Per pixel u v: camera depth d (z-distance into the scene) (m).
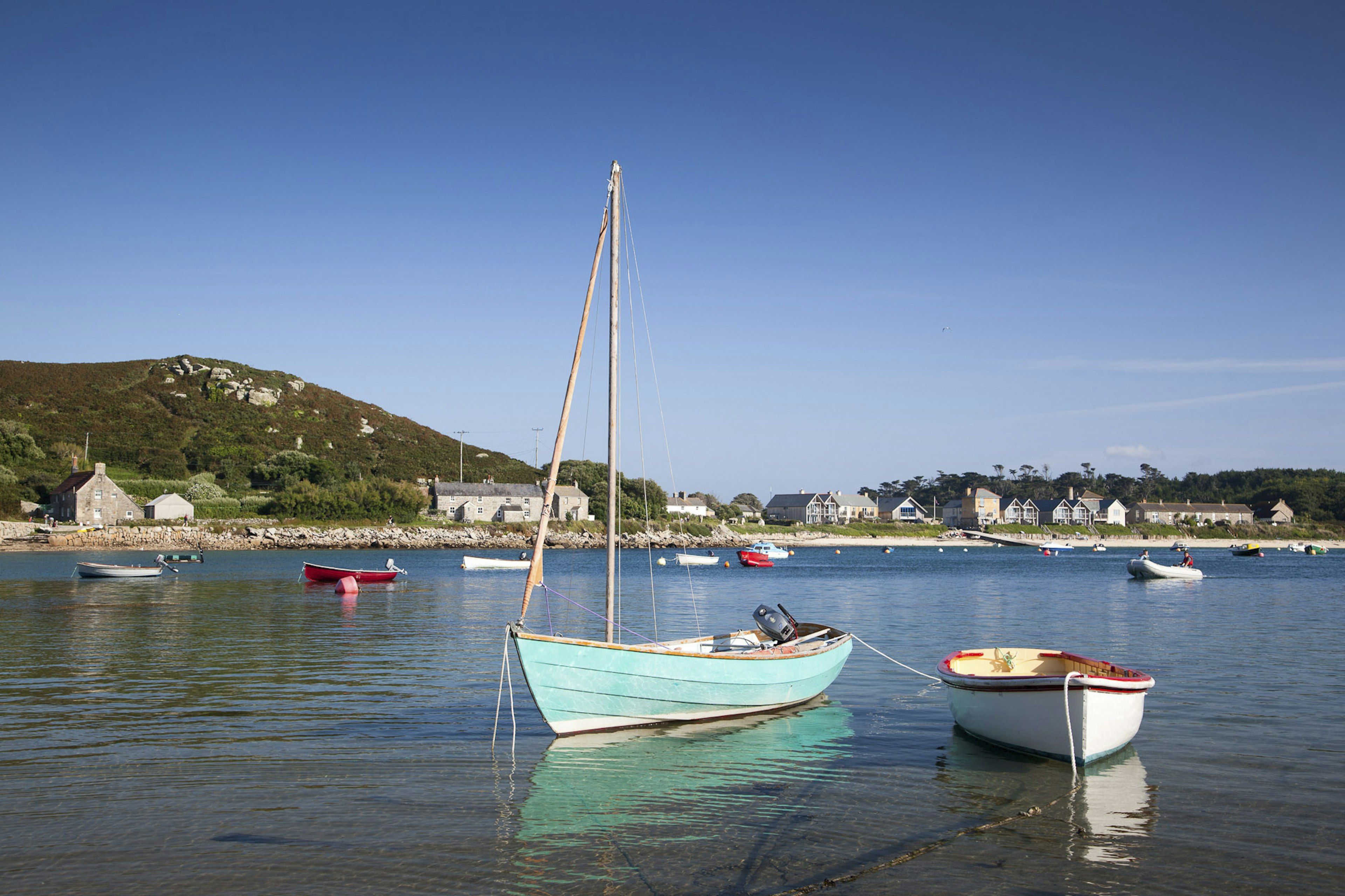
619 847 11.18
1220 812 12.43
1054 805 12.73
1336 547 170.12
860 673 23.83
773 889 9.98
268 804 12.69
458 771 14.34
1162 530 187.50
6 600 43.53
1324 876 10.26
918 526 185.88
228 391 162.12
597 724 16.36
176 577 60.66
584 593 52.44
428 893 9.80
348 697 20.20
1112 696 14.48
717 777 14.15
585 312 17.66
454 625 34.47
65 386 152.62
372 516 124.50
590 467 154.62
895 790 13.48
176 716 18.17
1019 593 52.53
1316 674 23.34
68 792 13.11
